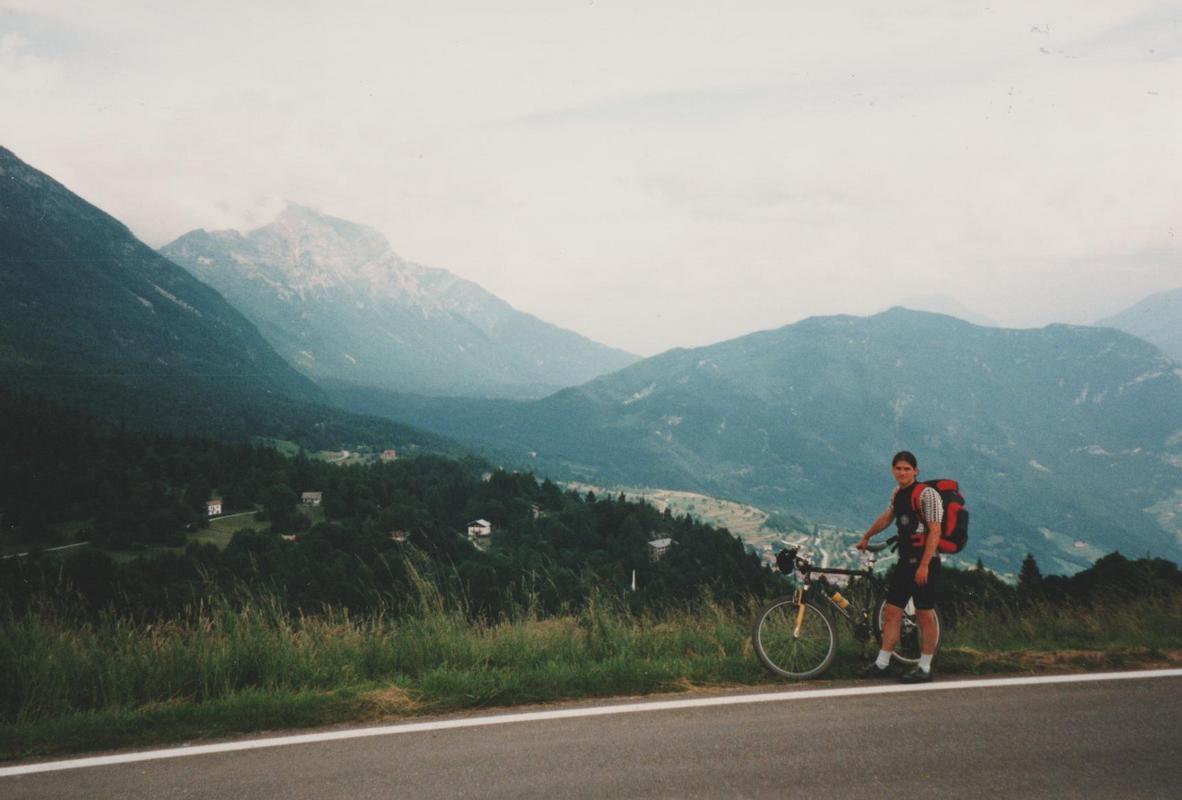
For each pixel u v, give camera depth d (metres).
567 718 5.71
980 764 4.93
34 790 4.54
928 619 6.74
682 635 8.38
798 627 7.04
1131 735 5.46
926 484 6.93
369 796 4.39
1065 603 10.70
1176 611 9.82
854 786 4.58
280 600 8.41
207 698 6.33
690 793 4.45
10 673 6.38
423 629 7.98
